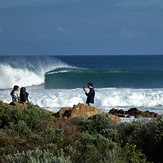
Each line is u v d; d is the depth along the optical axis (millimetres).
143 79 103250
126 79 102500
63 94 61812
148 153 18500
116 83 101062
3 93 62562
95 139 16422
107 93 63219
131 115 44906
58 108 53656
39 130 20469
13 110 22609
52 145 14969
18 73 89625
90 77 100438
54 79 96688
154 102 62875
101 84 100188
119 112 46500
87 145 15336
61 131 18953
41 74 94312
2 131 19516
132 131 20672
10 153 15195
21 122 20688
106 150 15102
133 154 16109
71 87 95750
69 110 33625
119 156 15438
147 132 19422
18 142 16688
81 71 99812
